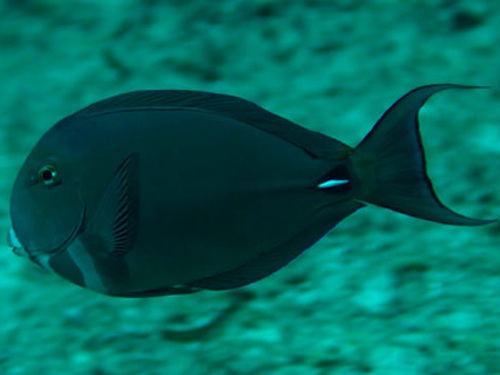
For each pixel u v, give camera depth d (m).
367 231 1.23
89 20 1.94
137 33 1.84
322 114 1.53
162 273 0.78
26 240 0.80
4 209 1.40
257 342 1.06
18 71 1.83
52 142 0.79
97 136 0.78
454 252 1.14
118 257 0.78
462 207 1.24
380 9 1.79
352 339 1.04
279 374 1.01
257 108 0.77
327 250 1.19
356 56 1.68
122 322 1.11
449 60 1.63
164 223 0.77
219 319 1.09
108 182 0.77
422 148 0.75
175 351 1.06
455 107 1.49
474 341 1.02
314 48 1.72
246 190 0.77
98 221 0.78
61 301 1.17
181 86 1.68
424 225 1.22
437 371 0.99
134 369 1.05
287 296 1.11
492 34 1.68
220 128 0.77
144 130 0.78
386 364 1.01
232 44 1.76
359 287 1.11
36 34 1.94
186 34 1.81
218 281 0.79
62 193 0.78
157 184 0.77
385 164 0.76
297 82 1.64
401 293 1.09
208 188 0.77
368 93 1.58
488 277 1.10
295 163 0.77
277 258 0.79
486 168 1.33
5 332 1.12
